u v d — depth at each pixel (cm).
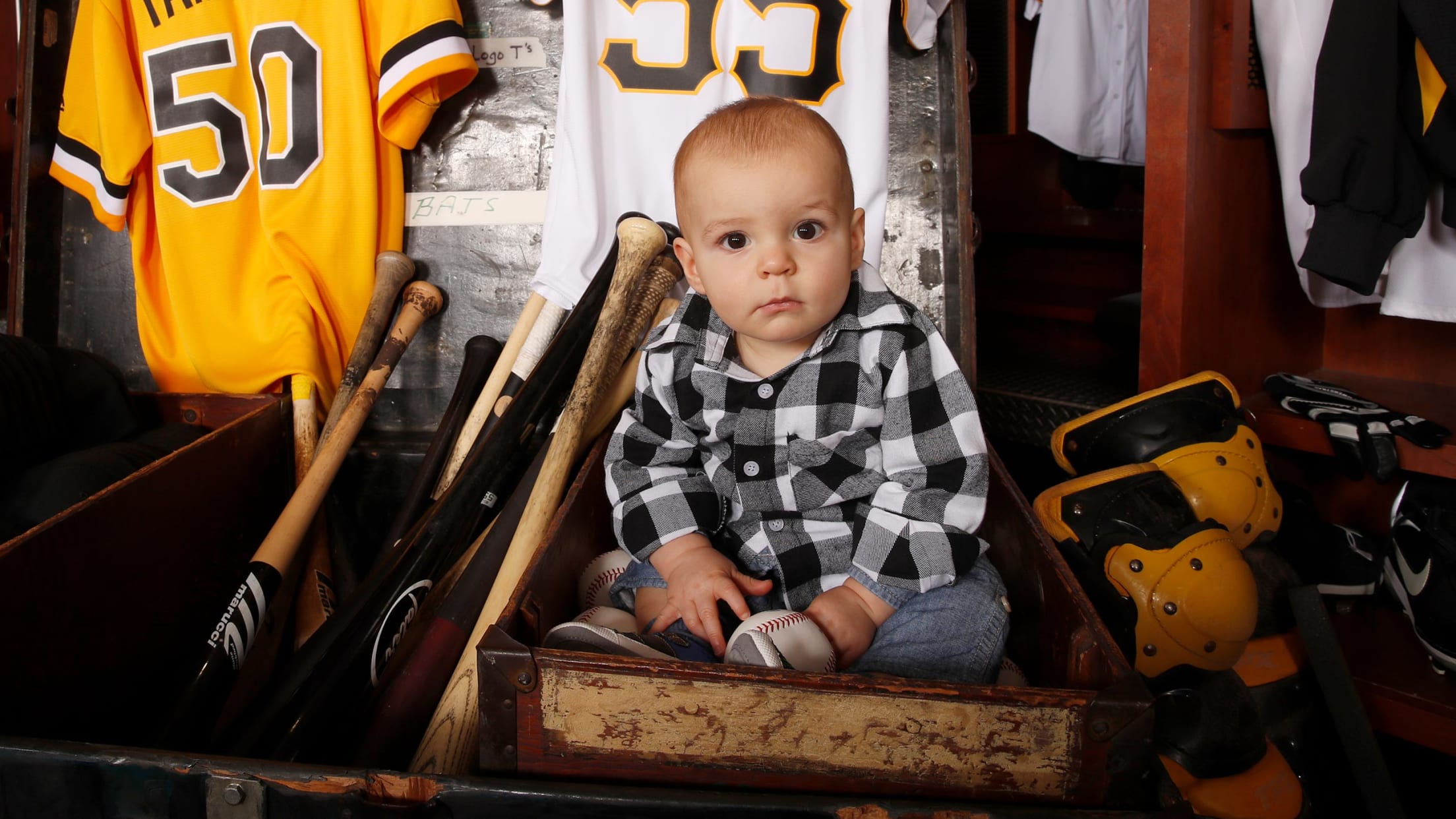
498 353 146
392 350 139
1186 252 145
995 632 95
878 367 98
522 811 72
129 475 110
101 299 152
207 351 144
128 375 153
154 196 147
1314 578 144
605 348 118
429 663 99
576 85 138
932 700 72
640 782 76
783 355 101
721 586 93
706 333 103
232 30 144
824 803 70
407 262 146
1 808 74
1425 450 132
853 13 140
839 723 73
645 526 101
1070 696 72
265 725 91
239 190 145
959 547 95
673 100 142
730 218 87
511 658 74
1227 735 106
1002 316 239
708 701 73
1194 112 142
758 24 140
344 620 99
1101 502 110
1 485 106
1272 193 159
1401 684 128
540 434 133
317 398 141
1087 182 257
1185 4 138
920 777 74
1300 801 108
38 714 88
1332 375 175
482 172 153
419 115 143
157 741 96
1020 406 179
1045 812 69
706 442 105
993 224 269
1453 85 120
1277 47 140
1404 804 126
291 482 138
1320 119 129
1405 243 143
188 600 114
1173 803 71
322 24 141
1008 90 259
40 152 150
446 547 109
